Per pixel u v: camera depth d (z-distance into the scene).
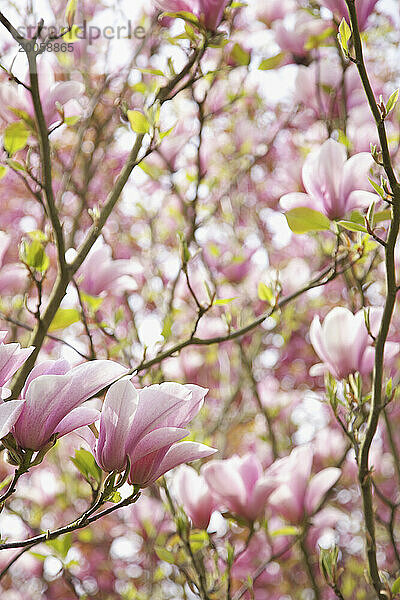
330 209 1.48
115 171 2.87
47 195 1.39
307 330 3.34
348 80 1.84
